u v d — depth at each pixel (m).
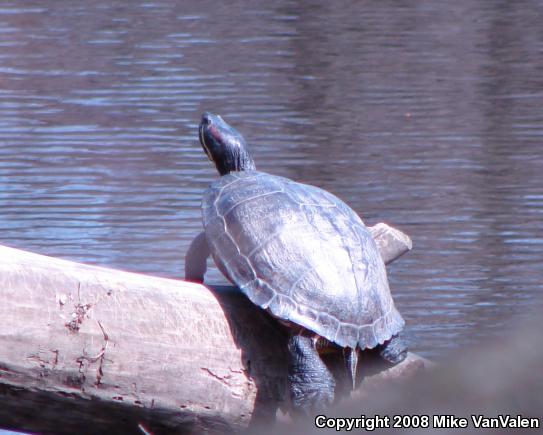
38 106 48.28
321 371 15.50
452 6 76.38
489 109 47.88
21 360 14.45
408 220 32.44
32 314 14.43
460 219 32.44
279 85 52.91
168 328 15.39
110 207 33.28
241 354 15.94
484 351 22.20
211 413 15.76
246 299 16.69
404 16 72.88
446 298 26.25
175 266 28.09
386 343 16.55
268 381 16.06
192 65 57.53
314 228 16.50
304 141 42.38
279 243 16.14
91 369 14.84
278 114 46.94
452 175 37.41
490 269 28.31
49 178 36.72
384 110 48.09
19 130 43.75
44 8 75.38
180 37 65.50
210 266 27.95
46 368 14.60
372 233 19.58
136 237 30.47
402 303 25.97
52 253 29.02
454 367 20.05
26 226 31.34
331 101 49.56
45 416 15.20
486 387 19.69
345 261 16.16
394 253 19.64
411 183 36.59
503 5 76.81
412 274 27.98
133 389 15.16
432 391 18.73
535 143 41.78
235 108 48.06
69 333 14.65
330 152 40.59
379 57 60.03
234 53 60.91
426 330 23.94
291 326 15.65
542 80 53.91
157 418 15.55
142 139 42.41
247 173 18.34
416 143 42.16
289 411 15.98
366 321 15.82
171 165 38.59
